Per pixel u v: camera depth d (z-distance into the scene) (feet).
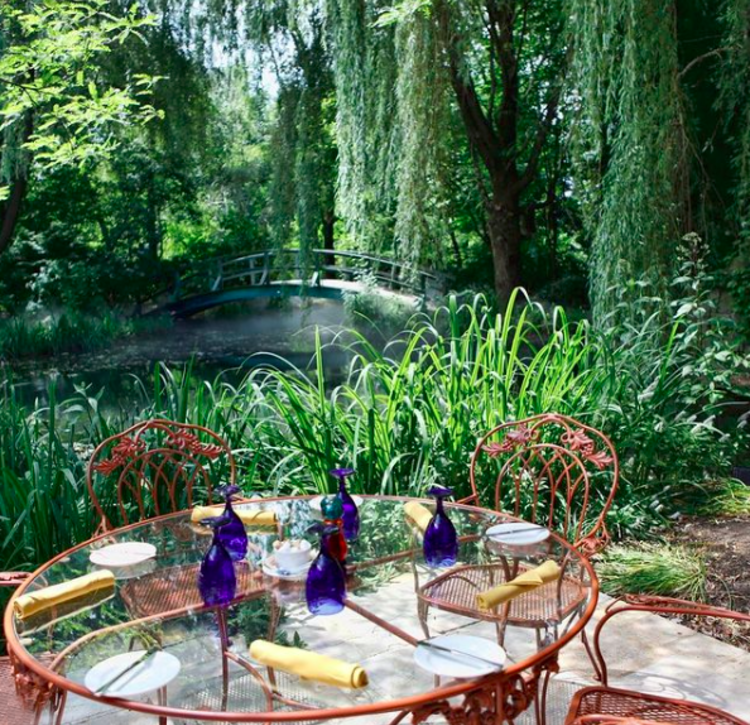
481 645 5.39
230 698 4.92
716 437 17.07
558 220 45.06
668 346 15.38
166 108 42.22
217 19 38.93
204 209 66.85
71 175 57.16
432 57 22.65
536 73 39.75
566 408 13.52
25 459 12.08
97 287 56.75
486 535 7.65
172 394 13.23
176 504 11.79
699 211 20.30
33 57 15.71
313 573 6.01
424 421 12.87
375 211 28.63
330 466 12.26
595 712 6.12
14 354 45.37
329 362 39.45
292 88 38.24
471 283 44.19
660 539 12.58
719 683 8.20
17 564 10.05
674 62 17.15
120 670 5.13
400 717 5.34
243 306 60.29
